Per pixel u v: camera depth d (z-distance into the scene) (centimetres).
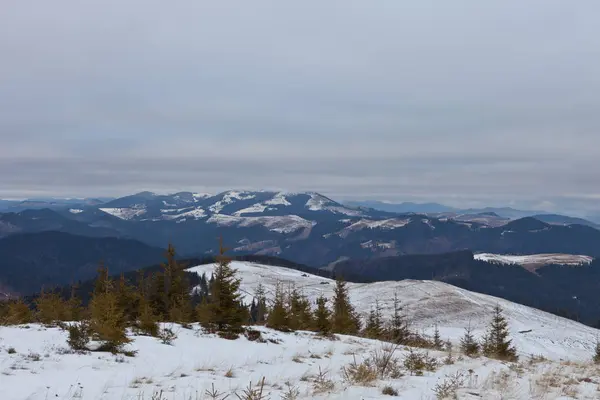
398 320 5672
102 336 1031
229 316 1589
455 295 13600
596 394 786
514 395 723
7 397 594
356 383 770
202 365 985
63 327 1253
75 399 612
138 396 632
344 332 2692
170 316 2559
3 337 1048
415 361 1038
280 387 748
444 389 720
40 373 747
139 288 2378
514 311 13112
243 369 963
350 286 16488
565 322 13250
